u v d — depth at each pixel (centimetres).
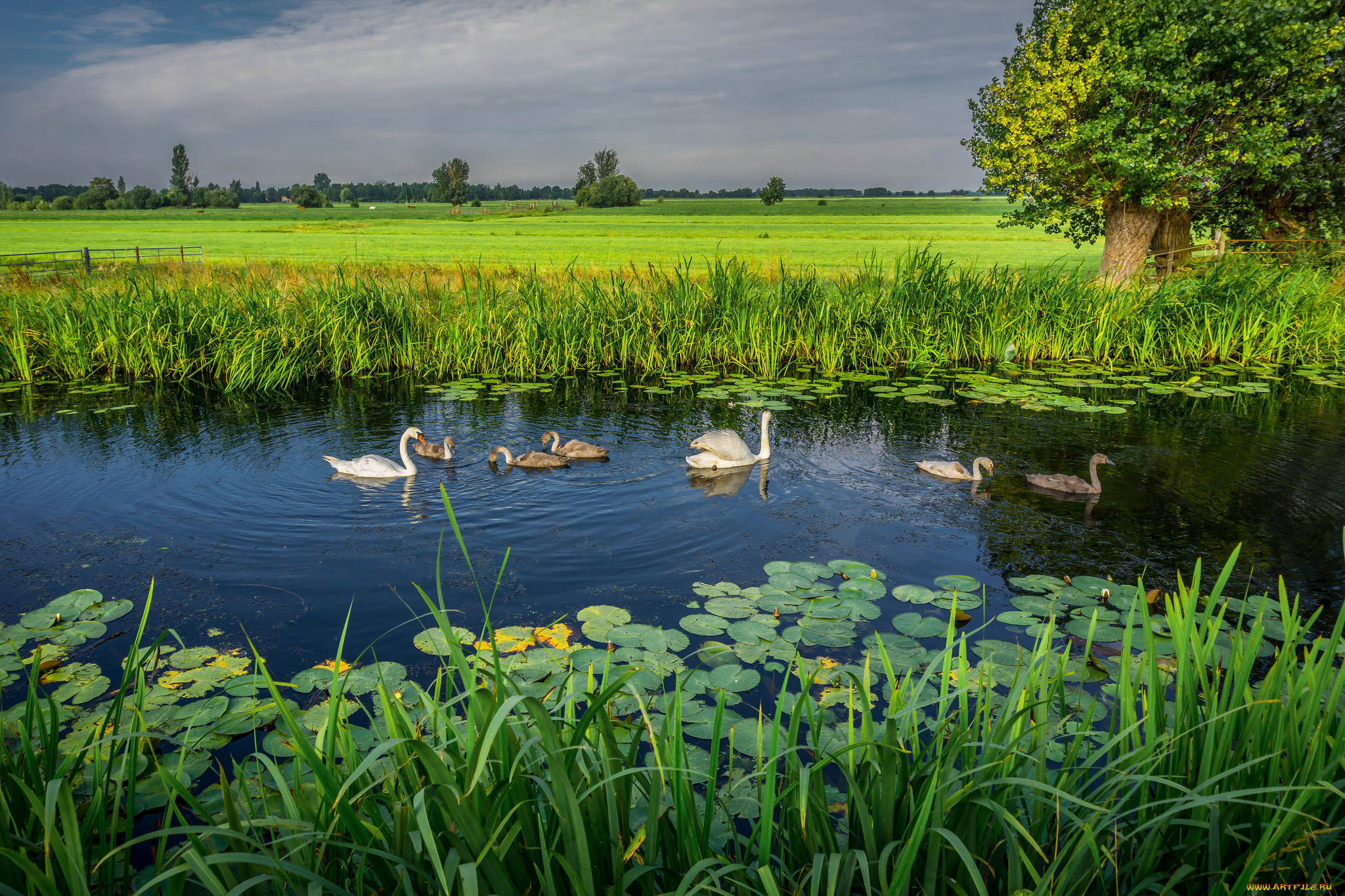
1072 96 2084
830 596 719
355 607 703
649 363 1845
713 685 571
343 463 1069
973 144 2430
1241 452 1149
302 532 870
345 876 321
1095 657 605
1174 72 1992
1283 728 339
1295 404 1438
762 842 292
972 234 8125
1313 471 1062
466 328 1864
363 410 1452
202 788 468
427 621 675
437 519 908
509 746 319
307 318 1836
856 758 423
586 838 286
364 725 523
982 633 652
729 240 7631
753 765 482
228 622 674
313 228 9812
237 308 1866
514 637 640
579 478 1060
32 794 304
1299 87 2031
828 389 1590
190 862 271
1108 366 1780
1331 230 2383
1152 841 331
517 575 771
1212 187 2150
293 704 552
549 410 1450
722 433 1105
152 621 675
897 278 1945
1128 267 2308
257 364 1662
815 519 916
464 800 277
